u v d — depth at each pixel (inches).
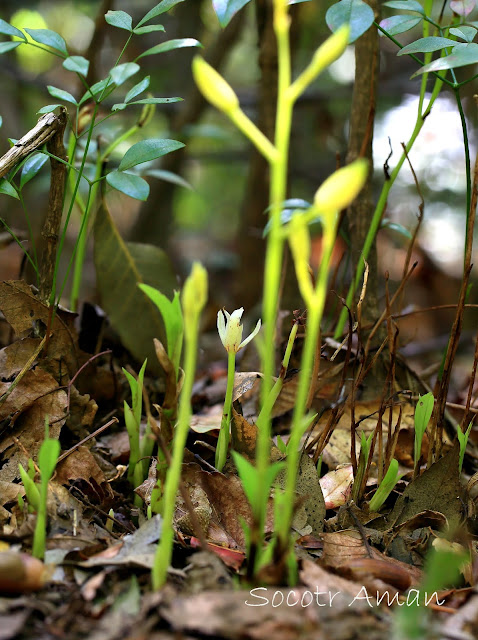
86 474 22.7
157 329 27.8
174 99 22.7
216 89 18.1
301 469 22.7
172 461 19.4
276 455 23.0
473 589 20.6
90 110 29.5
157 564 19.5
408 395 26.5
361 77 27.1
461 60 21.1
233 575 20.4
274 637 18.7
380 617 19.8
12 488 21.9
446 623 19.6
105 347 27.9
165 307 20.6
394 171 26.0
